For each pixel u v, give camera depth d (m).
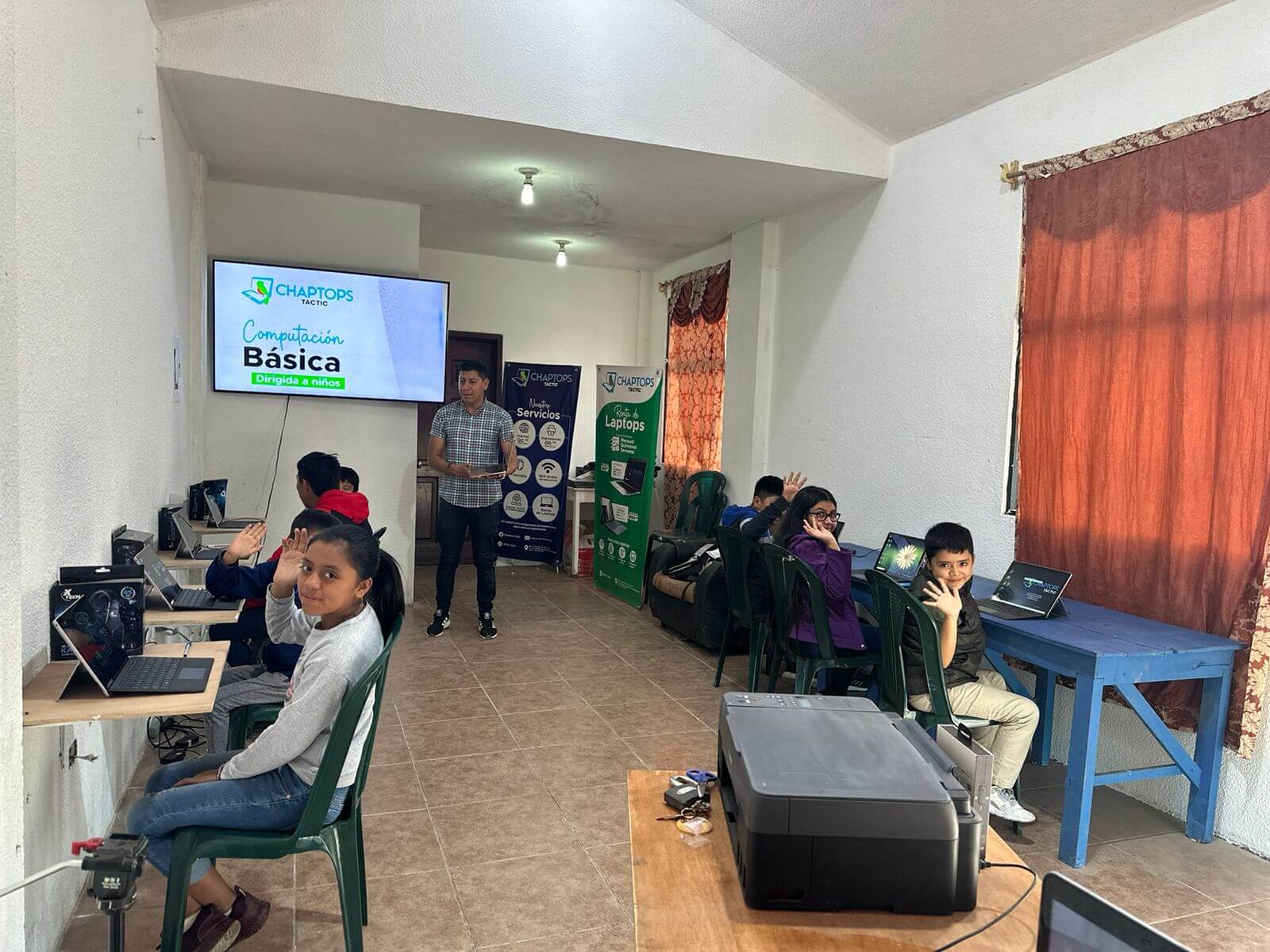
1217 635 2.82
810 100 4.42
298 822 1.79
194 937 1.88
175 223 4.00
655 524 7.74
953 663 2.85
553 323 7.85
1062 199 3.46
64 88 1.96
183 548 3.24
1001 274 3.84
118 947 1.23
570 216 5.84
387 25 3.71
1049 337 3.50
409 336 5.41
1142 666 2.62
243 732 2.49
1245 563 2.74
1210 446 2.86
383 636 2.22
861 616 4.16
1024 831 2.89
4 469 1.42
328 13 3.62
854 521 4.88
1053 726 3.57
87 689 1.74
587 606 5.93
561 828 2.73
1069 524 3.40
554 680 4.27
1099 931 0.86
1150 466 3.06
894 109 4.25
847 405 4.96
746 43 4.20
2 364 1.40
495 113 3.89
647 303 8.09
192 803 1.74
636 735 3.55
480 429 5.09
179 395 4.25
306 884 2.37
